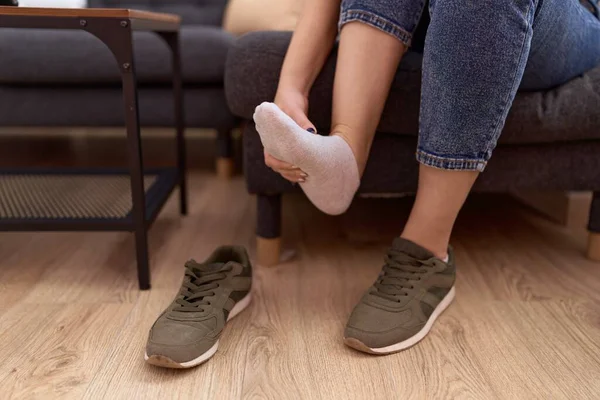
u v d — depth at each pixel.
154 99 1.58
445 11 0.66
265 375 0.66
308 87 0.84
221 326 0.72
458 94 0.67
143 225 0.87
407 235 0.79
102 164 1.86
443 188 0.73
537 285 0.93
